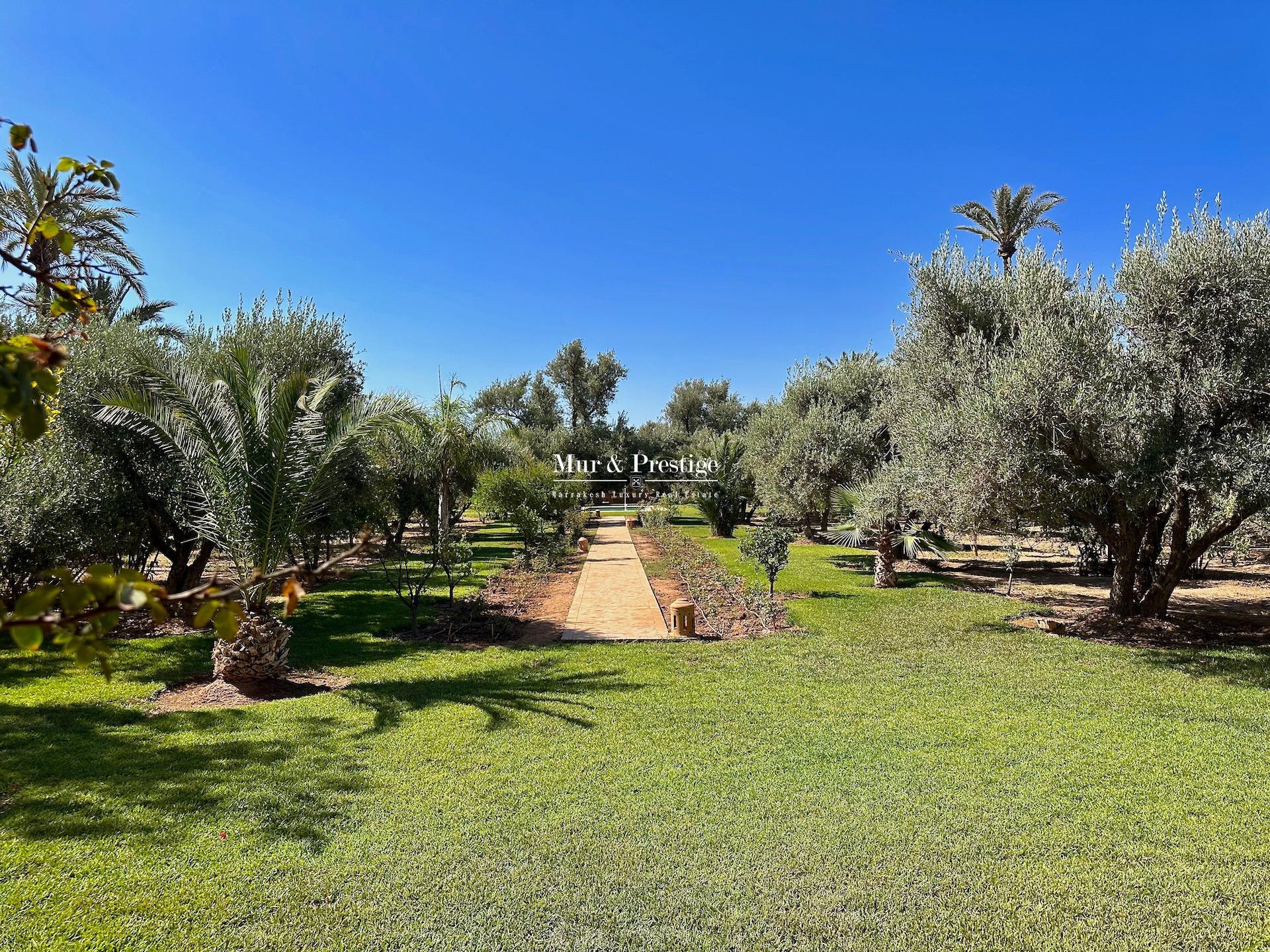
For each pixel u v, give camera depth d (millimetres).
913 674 7535
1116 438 8062
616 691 6934
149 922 3273
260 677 7090
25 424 1138
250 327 12719
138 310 16188
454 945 3158
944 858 3852
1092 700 6586
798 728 5832
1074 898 3496
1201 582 14992
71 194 1842
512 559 18422
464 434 19828
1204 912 3387
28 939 3137
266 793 4586
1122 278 8727
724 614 11383
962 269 12672
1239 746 5398
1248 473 7238
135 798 4512
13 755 5227
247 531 7055
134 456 9203
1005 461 8406
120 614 1044
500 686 7129
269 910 3387
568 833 4113
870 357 22391
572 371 45156
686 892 3553
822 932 3262
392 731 5801
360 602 12344
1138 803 4473
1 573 8352
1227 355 8078
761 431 22391
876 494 13922
